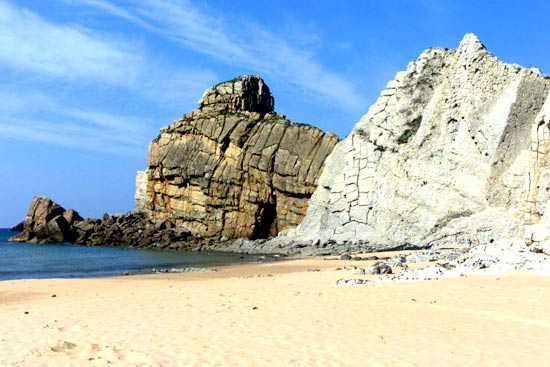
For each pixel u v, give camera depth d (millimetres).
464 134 51719
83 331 14266
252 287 22375
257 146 72062
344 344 12164
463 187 50562
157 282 30062
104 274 39812
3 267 47375
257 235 72125
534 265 22828
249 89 83438
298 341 12531
